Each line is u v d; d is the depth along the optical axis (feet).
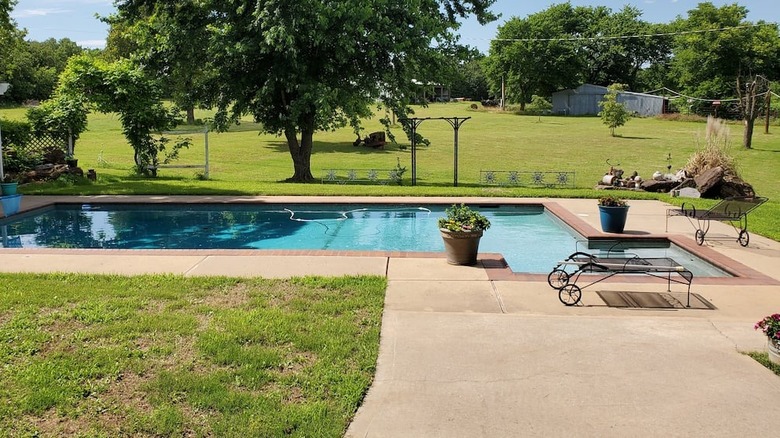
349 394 12.13
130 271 22.24
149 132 59.47
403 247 32.50
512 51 211.20
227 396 11.93
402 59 57.06
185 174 64.18
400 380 12.91
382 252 25.98
